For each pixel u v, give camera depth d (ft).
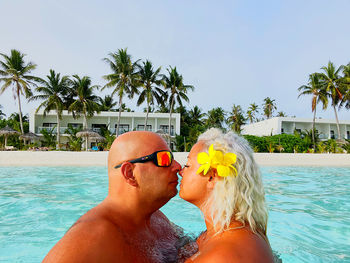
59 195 18.04
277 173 34.91
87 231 3.14
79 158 48.39
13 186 21.95
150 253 3.89
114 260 3.12
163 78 101.50
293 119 122.31
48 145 92.68
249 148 3.89
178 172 4.24
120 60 91.91
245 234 3.22
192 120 143.74
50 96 93.35
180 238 5.33
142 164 3.86
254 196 3.61
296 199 17.54
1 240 9.37
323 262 7.43
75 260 2.85
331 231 10.53
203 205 3.89
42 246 8.78
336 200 17.24
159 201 4.06
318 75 104.01
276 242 9.18
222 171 3.40
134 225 3.88
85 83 98.53
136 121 117.29
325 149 93.20
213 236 3.50
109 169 4.01
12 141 93.25
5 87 86.38
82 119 113.80
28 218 12.31
